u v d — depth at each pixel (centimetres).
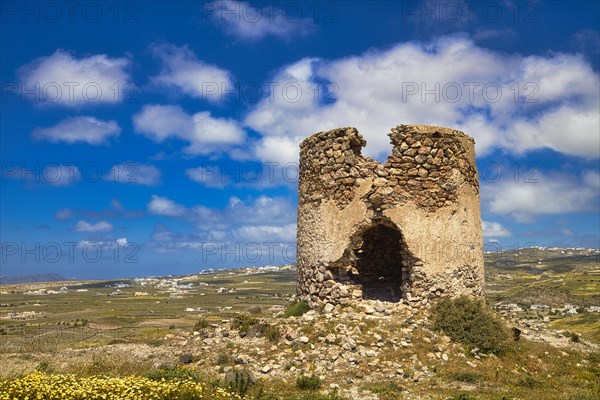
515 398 1109
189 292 12838
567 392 1174
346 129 1752
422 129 1719
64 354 1708
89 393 990
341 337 1431
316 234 1788
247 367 1327
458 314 1538
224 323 1748
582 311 4238
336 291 1709
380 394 1127
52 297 13362
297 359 1355
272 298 9275
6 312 8606
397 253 2136
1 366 1516
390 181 1691
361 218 1694
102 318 6319
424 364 1327
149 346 1642
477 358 1402
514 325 1778
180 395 1022
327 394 1130
